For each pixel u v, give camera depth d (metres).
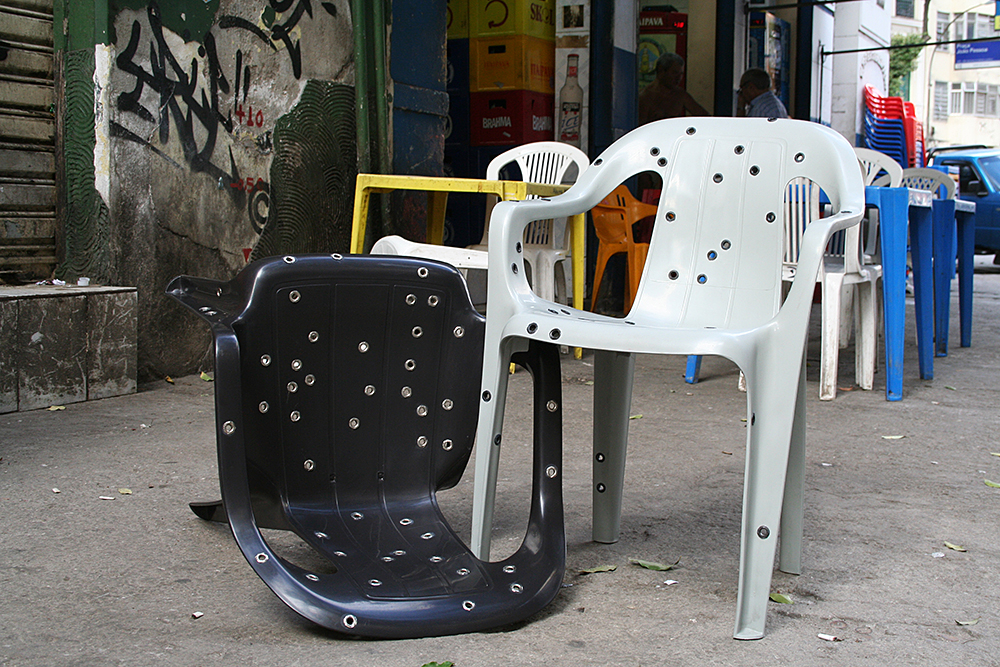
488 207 5.03
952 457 2.88
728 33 9.49
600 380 2.03
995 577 1.90
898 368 3.74
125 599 1.72
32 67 3.65
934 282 4.93
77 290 3.42
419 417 1.95
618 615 1.68
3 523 2.12
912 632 1.63
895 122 15.50
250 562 1.55
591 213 5.40
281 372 1.78
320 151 4.55
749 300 1.95
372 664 1.47
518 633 1.60
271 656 1.49
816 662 1.50
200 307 1.75
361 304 1.86
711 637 1.59
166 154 3.78
